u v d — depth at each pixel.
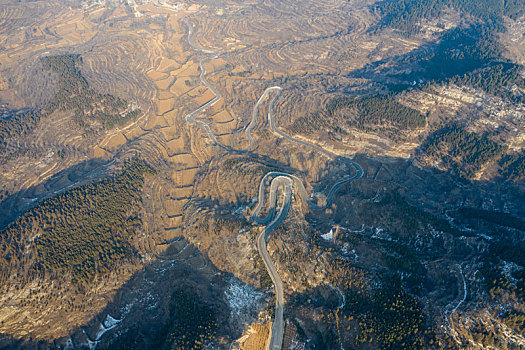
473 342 157.88
